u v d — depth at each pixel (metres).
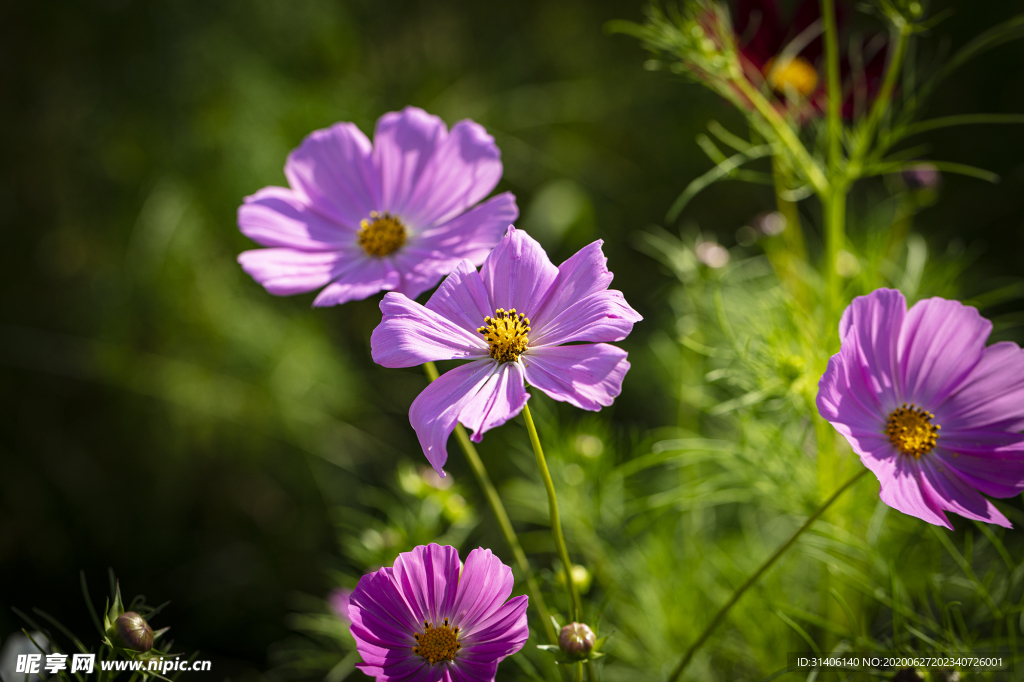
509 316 0.62
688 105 1.35
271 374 1.11
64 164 1.15
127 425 1.10
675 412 0.98
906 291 0.77
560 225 1.24
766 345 0.74
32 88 1.14
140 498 1.09
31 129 1.14
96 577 1.06
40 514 1.06
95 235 1.14
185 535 1.09
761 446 0.77
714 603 0.80
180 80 1.17
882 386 0.64
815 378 0.72
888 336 0.64
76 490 1.08
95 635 1.02
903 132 0.70
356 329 1.24
